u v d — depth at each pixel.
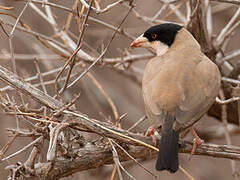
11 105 8.36
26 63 13.96
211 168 14.62
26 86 8.59
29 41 14.01
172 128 8.64
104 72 15.66
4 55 12.57
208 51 11.63
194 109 8.98
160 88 9.12
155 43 10.90
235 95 10.57
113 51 14.55
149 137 8.87
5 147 7.94
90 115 14.62
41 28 14.40
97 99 15.02
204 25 11.39
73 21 13.91
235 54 12.44
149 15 14.92
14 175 8.04
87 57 11.55
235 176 11.10
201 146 9.15
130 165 12.95
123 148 8.88
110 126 8.59
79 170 8.83
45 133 8.01
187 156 14.47
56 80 8.59
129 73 14.32
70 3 13.96
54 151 7.50
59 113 8.09
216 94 9.57
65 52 11.87
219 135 14.32
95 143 8.98
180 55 9.99
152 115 8.94
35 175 8.45
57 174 8.65
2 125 11.83
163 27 10.80
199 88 9.22
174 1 11.73
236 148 9.12
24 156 11.77
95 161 8.83
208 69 9.62
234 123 12.91
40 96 8.54
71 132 8.90
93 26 14.15
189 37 10.69
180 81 9.20
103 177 13.30
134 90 15.69
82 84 14.51
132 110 15.37
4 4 13.31
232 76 12.23
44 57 12.76
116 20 14.29
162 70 9.51
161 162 8.25
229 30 12.34
